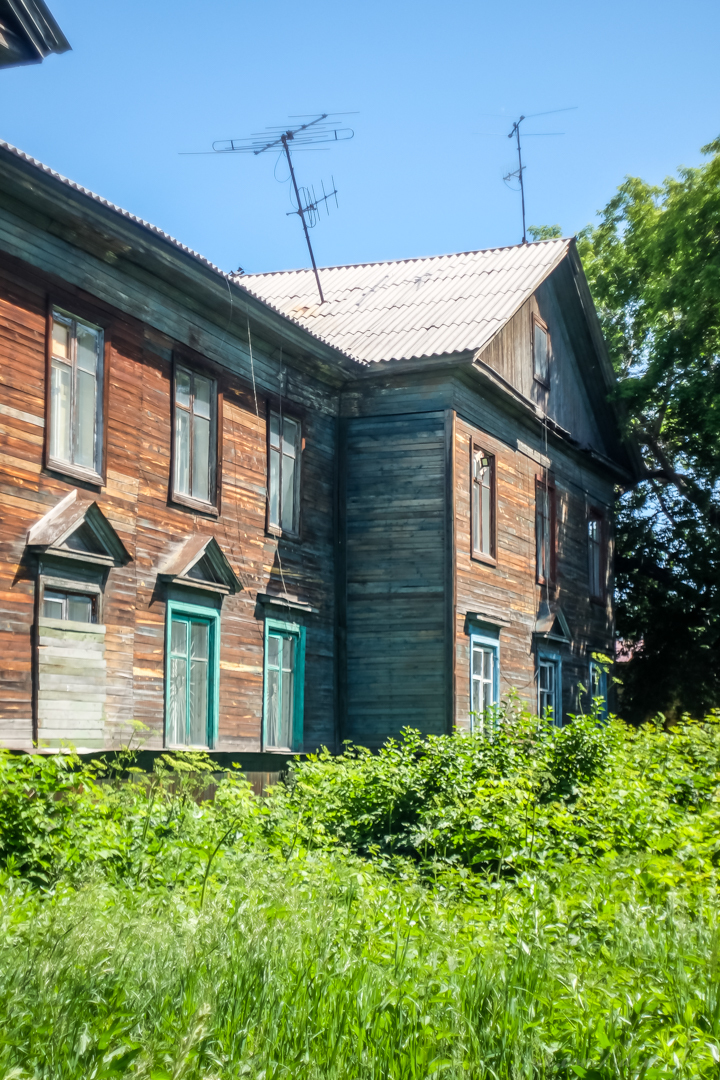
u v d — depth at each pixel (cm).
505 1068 430
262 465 1753
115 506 1384
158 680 1449
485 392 2141
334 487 1997
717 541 3116
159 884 840
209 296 1584
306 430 1909
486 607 2084
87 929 503
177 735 1495
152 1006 451
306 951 534
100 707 1322
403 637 1933
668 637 3378
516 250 2514
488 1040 449
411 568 1948
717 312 2712
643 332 3241
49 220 1288
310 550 1892
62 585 1273
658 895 792
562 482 2603
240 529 1680
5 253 1226
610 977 527
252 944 509
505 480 2236
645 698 3366
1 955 477
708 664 3300
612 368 2806
